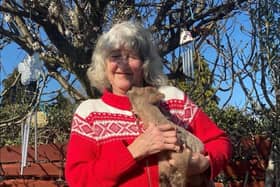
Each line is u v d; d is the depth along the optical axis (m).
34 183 4.85
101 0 4.31
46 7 4.29
